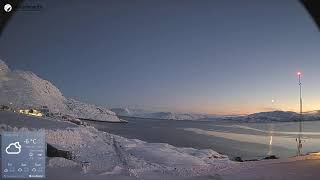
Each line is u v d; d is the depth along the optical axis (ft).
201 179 41.16
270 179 40.55
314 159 58.80
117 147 72.64
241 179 40.60
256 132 389.39
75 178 38.37
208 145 175.32
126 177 41.55
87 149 66.39
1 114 80.43
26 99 448.24
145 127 392.06
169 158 63.72
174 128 401.49
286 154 144.25
